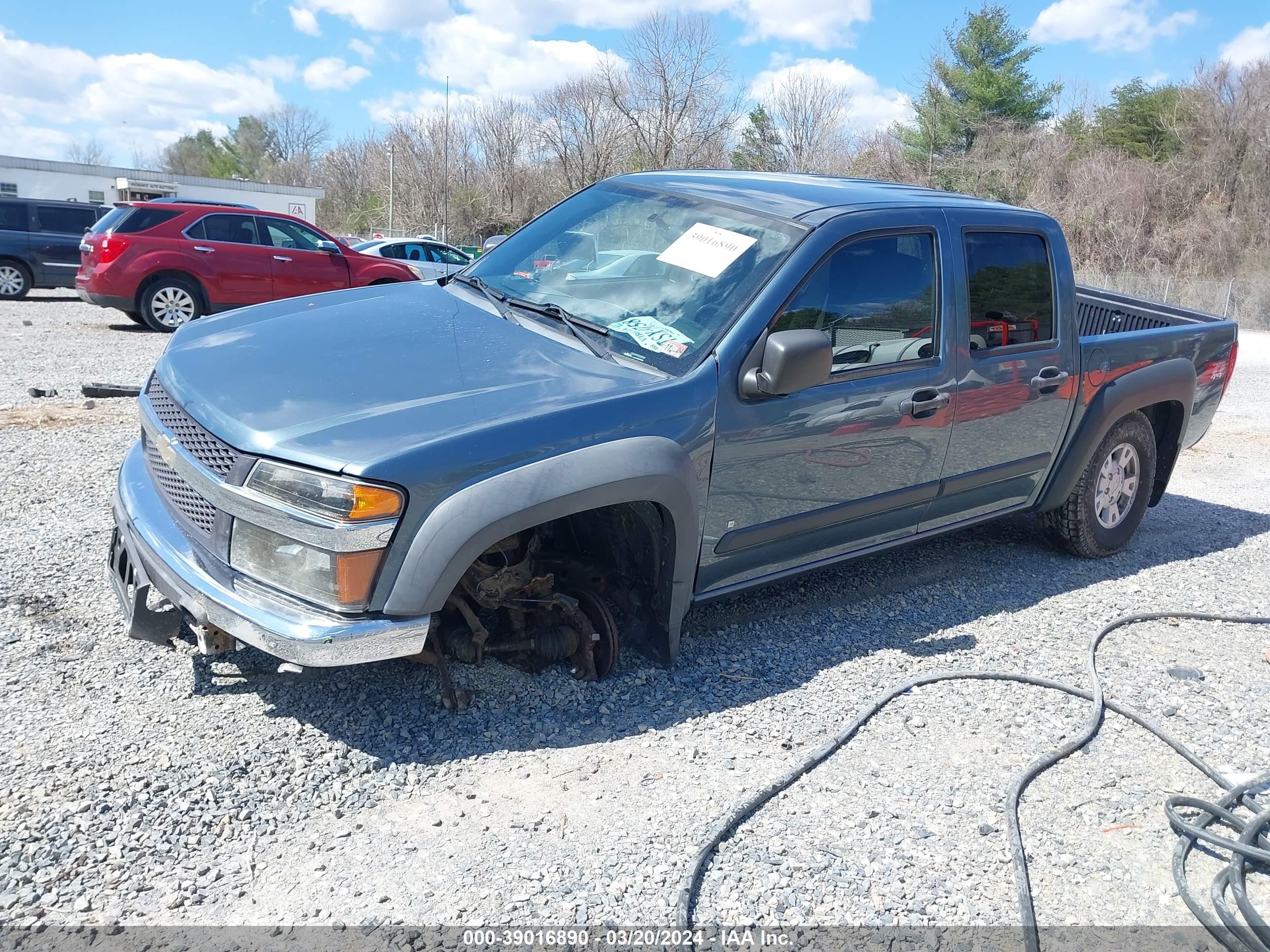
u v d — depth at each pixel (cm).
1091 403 506
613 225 430
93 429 684
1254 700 399
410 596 292
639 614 381
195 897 250
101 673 348
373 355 346
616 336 367
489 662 371
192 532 318
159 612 332
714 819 296
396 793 298
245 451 294
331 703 340
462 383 328
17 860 255
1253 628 476
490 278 432
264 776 298
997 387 448
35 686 335
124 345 1129
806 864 280
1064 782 332
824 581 495
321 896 255
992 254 452
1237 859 288
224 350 356
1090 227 3778
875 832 297
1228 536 627
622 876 269
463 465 295
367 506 282
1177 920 271
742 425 357
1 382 833
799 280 371
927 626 450
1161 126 4234
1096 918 270
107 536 477
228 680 350
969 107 4556
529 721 340
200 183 4456
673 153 4809
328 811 287
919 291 418
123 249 1230
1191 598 507
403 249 1988
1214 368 586
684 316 368
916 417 416
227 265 1288
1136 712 379
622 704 357
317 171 7800
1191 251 3559
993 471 468
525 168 5500
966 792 321
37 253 1684
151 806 280
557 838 283
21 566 432
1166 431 581
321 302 419
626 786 310
